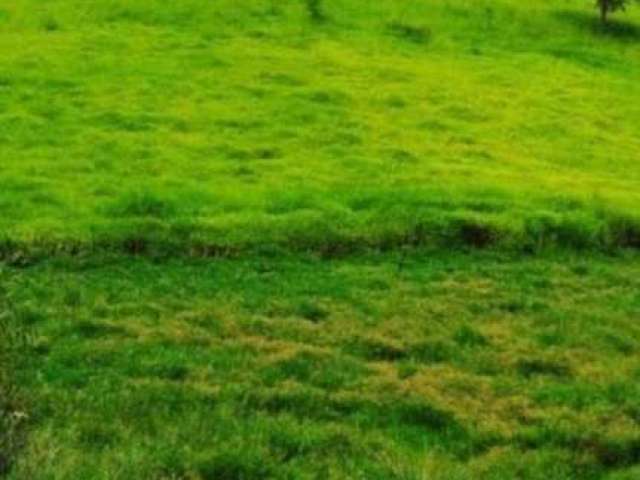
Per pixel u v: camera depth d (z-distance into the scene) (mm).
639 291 29141
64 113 43500
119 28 59156
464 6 70750
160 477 15047
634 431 18469
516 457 17328
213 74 51188
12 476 13164
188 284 26562
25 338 16047
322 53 57812
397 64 57281
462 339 23859
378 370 21531
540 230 33375
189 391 19328
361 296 26438
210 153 40000
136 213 32312
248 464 15859
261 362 21453
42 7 61750
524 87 55594
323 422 18500
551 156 44750
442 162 41312
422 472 15953
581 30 70188
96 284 26078
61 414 17500
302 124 44844
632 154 46594
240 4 65250
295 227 31328
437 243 32156
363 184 36812
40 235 29094
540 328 25031
